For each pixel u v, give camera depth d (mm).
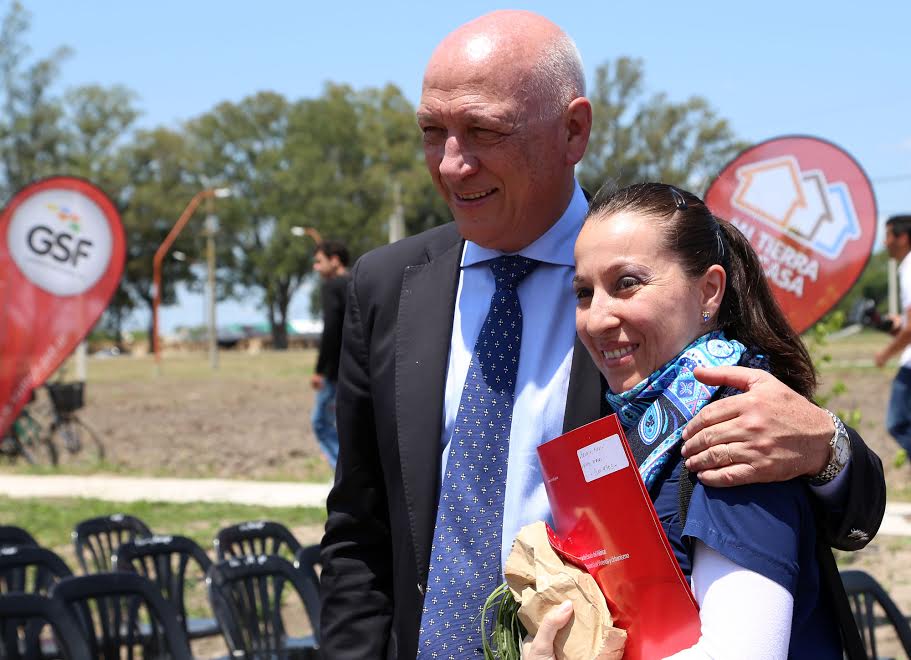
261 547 5219
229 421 19766
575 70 2293
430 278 2445
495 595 1948
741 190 6246
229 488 11617
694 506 1646
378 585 2486
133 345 81375
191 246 79375
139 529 5590
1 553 4570
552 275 2320
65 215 12109
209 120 80562
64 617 3709
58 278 12125
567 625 1715
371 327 2498
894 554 7746
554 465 1811
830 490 1696
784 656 1569
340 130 77562
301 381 32812
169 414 21312
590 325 1795
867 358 34031
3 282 12062
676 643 1669
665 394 1764
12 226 12016
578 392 2168
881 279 73250
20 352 12062
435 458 2299
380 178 75562
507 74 2180
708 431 1636
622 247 1772
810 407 1657
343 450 2525
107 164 73812
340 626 2465
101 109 73000
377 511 2504
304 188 75625
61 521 9688
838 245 6105
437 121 2240
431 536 2262
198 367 45688
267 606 4527
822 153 6117
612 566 1731
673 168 72500
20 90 64812
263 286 82062
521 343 2295
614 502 1707
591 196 2512
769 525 1606
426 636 2174
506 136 2189
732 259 1895
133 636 4168
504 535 2188
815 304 6156
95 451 15438
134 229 75062
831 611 1777
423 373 2354
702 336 1804
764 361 1822
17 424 14242
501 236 2305
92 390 29375
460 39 2230
